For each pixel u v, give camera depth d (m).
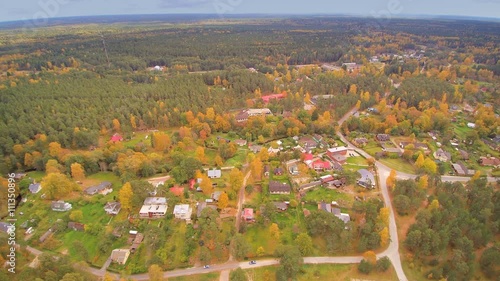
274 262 110.19
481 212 120.06
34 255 112.38
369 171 160.38
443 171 158.12
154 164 163.88
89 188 146.25
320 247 116.06
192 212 132.38
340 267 108.94
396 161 174.00
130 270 105.06
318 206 135.25
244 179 156.25
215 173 157.75
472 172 159.88
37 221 127.62
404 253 113.88
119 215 131.50
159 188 141.75
